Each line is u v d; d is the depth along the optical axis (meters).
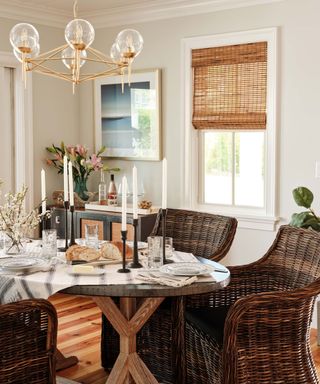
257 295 2.54
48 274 2.86
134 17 5.30
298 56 4.44
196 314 3.15
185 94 5.07
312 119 4.41
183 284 2.64
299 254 3.12
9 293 2.79
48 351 2.57
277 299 2.55
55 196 5.59
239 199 4.98
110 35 5.54
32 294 2.71
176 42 5.10
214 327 2.95
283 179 4.59
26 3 5.06
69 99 5.75
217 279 2.76
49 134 5.58
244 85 4.73
